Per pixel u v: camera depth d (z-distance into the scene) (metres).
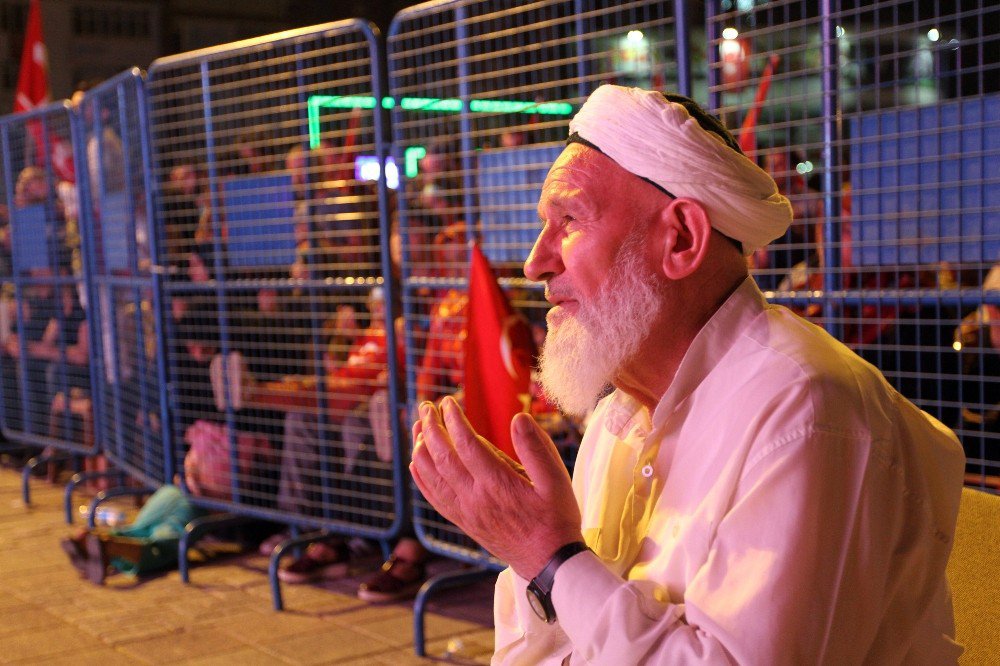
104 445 6.03
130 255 5.24
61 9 10.91
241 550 4.82
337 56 5.34
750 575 1.07
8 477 6.69
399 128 3.86
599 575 1.15
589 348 1.31
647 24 3.12
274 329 4.34
